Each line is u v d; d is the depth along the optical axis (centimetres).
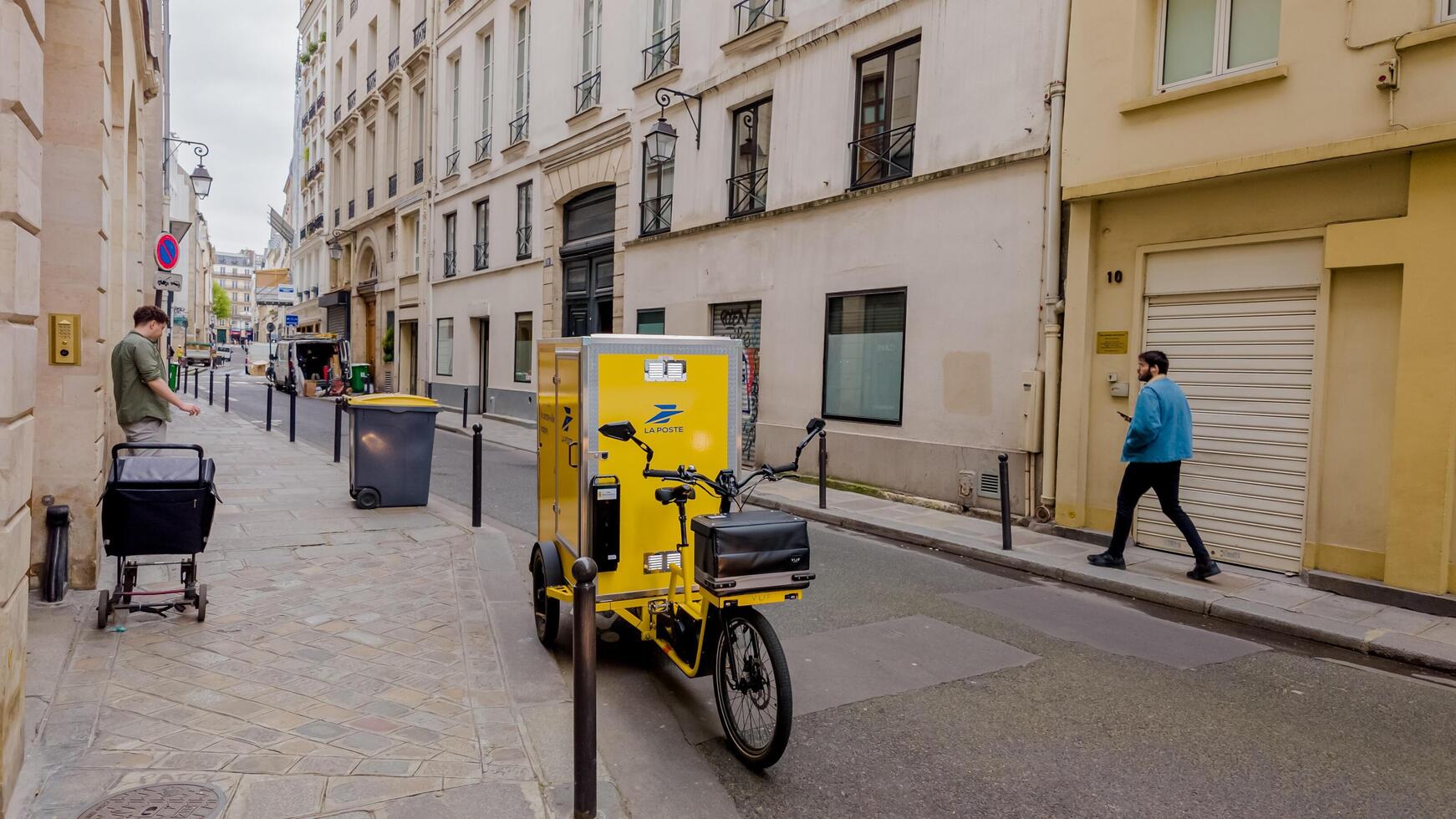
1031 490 891
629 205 1641
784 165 1252
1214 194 739
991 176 940
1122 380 810
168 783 314
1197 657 517
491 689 429
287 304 5062
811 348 1198
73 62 523
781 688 341
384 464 877
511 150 2092
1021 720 417
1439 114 591
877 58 1126
